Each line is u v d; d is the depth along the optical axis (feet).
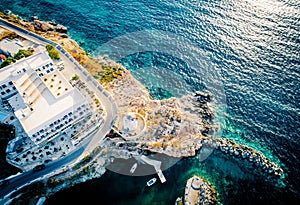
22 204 318.04
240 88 424.46
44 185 329.31
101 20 520.01
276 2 517.14
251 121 394.32
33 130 325.83
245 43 467.93
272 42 464.65
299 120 390.83
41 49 435.53
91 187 335.67
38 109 342.64
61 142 352.08
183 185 342.64
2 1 545.85
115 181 340.18
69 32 500.74
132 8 538.06
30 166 333.01
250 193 339.98
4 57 414.62
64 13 529.45
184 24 506.07
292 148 369.91
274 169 351.87
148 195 334.44
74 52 459.73
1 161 331.57
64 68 418.92
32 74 369.09
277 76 429.79
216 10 518.78
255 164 359.05
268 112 400.06
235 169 357.61
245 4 519.60
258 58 449.89
